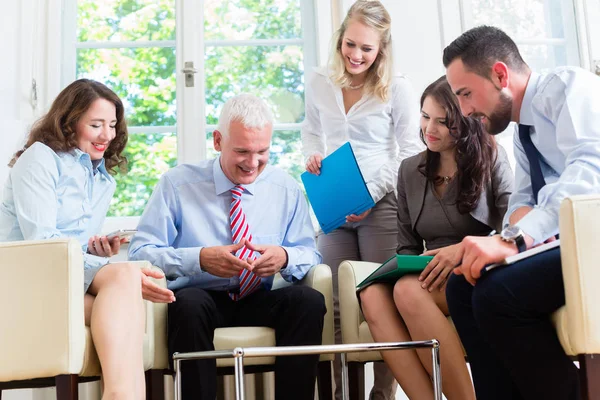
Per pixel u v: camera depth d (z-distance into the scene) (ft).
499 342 5.65
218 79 11.14
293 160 11.07
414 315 6.62
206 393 6.87
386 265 6.86
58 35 10.86
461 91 6.56
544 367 5.55
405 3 11.03
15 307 5.99
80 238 7.70
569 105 5.97
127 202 10.84
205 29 11.23
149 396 7.28
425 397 6.63
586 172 5.71
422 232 8.20
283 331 7.26
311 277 7.75
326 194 8.63
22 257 6.04
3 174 9.95
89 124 7.78
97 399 9.55
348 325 7.57
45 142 7.63
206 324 7.06
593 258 5.22
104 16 11.24
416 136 9.30
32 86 10.52
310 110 9.78
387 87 9.21
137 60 11.14
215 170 8.18
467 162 7.84
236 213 8.03
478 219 7.86
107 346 5.98
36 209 7.08
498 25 11.23
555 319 5.52
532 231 5.74
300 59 11.28
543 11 11.35
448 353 6.48
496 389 6.09
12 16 10.41
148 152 10.95
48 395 9.88
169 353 7.15
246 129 7.66
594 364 5.20
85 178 7.78
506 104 6.42
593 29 11.23
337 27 11.09
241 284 7.68
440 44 11.01
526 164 6.98
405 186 8.37
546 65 11.22
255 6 11.35
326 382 7.76
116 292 6.27
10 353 5.95
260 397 9.85
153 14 11.25
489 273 5.70
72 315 5.98
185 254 7.54
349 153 8.31
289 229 8.34
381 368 8.99
